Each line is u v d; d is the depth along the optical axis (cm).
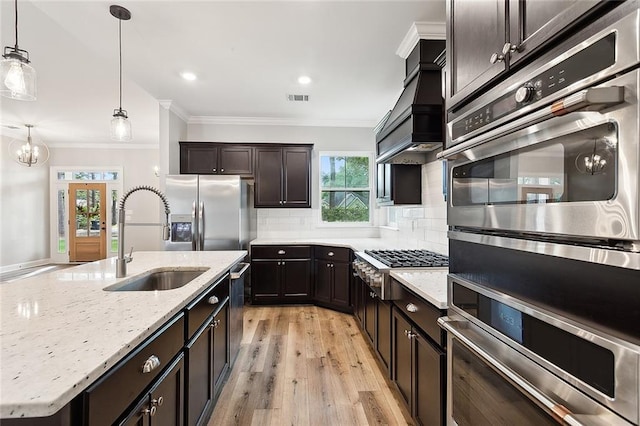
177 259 258
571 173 72
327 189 500
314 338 328
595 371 66
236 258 264
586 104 63
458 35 128
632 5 60
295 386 238
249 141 490
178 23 238
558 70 76
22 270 664
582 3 70
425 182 303
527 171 87
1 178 644
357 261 315
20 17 244
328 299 422
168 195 398
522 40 89
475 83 114
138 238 749
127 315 120
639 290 59
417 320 175
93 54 306
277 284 436
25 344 93
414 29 240
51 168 742
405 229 364
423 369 167
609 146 62
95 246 752
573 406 71
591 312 68
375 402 218
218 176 401
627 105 59
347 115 467
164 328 128
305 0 212
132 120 543
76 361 83
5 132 643
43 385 72
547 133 78
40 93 416
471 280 118
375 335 267
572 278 74
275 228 493
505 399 96
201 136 481
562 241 76
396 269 219
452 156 125
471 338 114
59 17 231
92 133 655
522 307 88
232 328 261
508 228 95
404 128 243
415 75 242
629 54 58
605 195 64
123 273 188
